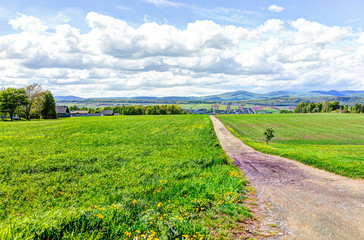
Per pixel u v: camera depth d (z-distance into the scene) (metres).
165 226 6.08
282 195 10.93
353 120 94.75
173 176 14.30
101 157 20.67
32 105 101.00
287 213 8.41
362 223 7.46
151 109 196.25
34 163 17.53
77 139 33.53
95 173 15.62
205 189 10.83
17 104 88.38
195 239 5.71
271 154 27.97
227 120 106.69
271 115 144.38
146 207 7.71
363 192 11.41
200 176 14.67
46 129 44.56
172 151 25.92
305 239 6.32
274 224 7.35
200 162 19.89
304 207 9.12
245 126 81.06
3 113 88.75
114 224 6.02
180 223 6.35
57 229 5.43
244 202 9.77
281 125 82.88
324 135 57.78
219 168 17.50
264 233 6.66
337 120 95.81
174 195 9.82
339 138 52.84
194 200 8.81
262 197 10.61
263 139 52.59
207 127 63.16
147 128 55.28
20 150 22.83
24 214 9.23
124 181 13.52
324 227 7.14
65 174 15.23
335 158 20.23
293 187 12.57
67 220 5.80
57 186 12.64
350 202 9.75
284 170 17.89
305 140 50.78
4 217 8.89
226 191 10.89
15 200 10.68
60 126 50.91
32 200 10.85
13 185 12.84
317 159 20.19
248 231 6.78
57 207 9.55
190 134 46.38
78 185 12.92
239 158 24.78
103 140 33.31
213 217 7.66
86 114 189.12
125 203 7.66
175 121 80.38
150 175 15.00
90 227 5.83
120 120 80.50
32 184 12.96
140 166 17.62
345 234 6.63
